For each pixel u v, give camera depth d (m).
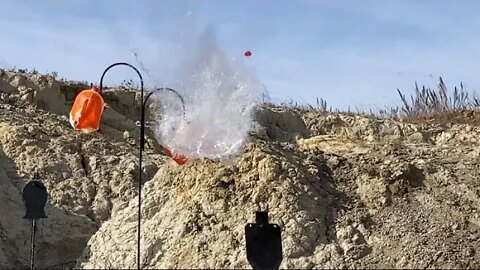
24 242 13.25
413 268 12.12
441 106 25.33
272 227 11.04
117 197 14.29
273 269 10.91
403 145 16.56
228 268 11.88
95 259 12.75
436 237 12.78
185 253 12.34
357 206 13.46
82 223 13.69
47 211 13.72
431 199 13.69
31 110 17.22
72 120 13.02
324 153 15.04
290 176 13.50
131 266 12.34
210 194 13.17
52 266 13.09
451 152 15.89
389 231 12.90
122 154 15.76
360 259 12.27
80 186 14.47
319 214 13.05
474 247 12.62
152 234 12.82
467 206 13.59
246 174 13.52
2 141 15.27
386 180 13.91
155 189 13.87
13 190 14.04
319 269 11.91
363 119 19.75
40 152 15.08
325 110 21.36
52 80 18.14
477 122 20.77
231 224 12.66
